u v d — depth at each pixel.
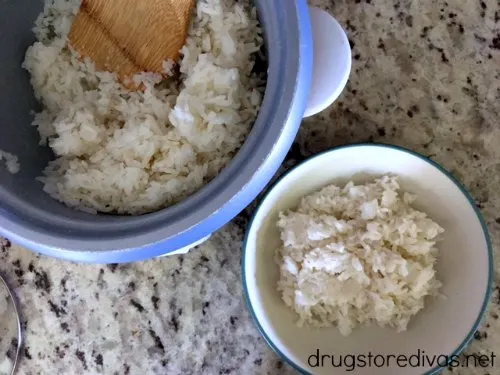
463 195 0.37
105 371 0.41
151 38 0.36
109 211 0.36
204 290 0.41
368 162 0.38
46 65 0.38
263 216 0.38
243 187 0.30
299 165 0.37
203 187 0.32
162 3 0.35
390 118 0.41
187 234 0.30
